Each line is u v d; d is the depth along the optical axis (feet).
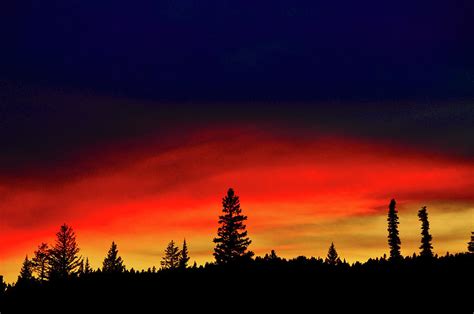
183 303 194.08
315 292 201.57
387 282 214.48
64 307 199.52
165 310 188.75
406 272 227.61
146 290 211.20
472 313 174.29
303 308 186.29
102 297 207.21
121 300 202.08
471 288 198.39
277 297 195.83
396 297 195.11
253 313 181.47
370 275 225.97
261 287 205.98
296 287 207.82
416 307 183.42
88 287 221.87
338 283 212.84
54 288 224.74
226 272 211.20
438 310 179.73
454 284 204.33
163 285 215.72
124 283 223.71
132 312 189.06
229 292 201.67
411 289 203.31
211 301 194.18
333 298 193.77
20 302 205.77
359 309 184.96
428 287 203.92
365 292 203.21
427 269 228.02
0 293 219.41
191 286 210.18
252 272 221.87
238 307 187.62
